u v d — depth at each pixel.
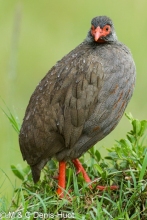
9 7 28.06
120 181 12.47
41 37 25.72
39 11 27.62
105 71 12.88
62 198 12.13
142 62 23.84
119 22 26.53
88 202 11.95
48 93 12.90
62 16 27.22
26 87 23.36
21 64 24.39
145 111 20.80
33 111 12.93
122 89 13.04
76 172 13.15
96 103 12.84
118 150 12.48
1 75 23.22
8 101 18.27
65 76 12.88
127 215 11.49
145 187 11.88
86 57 13.00
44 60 24.50
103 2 27.91
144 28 26.30
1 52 24.72
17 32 17.11
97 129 13.04
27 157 12.98
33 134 12.80
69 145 12.92
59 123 12.77
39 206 11.91
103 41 13.61
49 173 13.25
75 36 25.58
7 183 15.94
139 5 27.44
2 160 18.58
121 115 13.34
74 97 12.73
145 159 11.84
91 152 13.29
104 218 11.65
